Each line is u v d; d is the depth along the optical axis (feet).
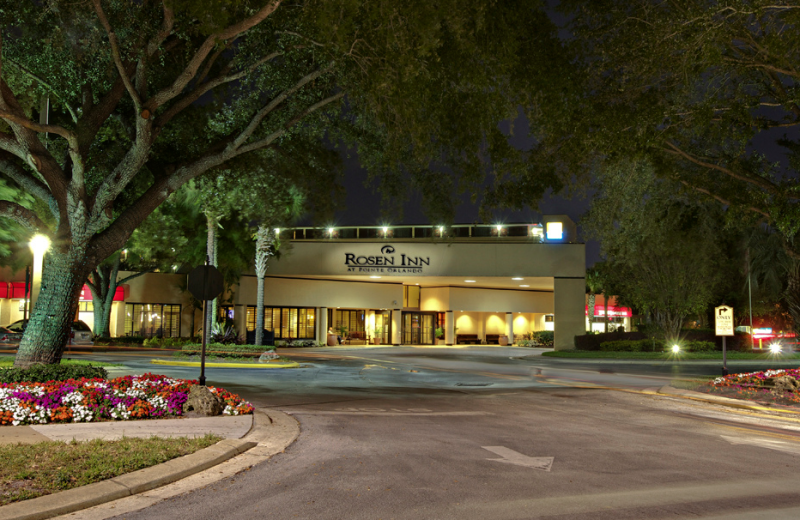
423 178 52.80
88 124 44.04
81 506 17.65
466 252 135.23
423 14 33.30
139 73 40.78
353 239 140.77
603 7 48.24
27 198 66.39
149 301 137.28
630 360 104.47
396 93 38.52
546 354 116.16
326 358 102.42
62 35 39.75
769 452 28.14
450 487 20.75
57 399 31.78
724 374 60.23
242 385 53.98
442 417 37.81
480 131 44.29
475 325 186.50
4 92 39.01
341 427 32.86
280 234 117.60
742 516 17.89
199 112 53.98
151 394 34.60
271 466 23.52
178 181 46.44
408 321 176.04
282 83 48.67
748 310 151.64
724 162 54.44
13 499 17.43
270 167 56.18
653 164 55.06
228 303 140.36
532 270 131.03
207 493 19.67
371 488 20.45
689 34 44.78
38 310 41.57
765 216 54.54
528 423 35.99
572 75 46.47
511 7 40.75
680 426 36.09
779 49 42.80
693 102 50.98
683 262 109.19
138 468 21.45
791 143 57.98
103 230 46.34
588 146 51.37
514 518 17.44
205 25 32.45
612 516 17.75
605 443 29.78
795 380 49.65
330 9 32.89
